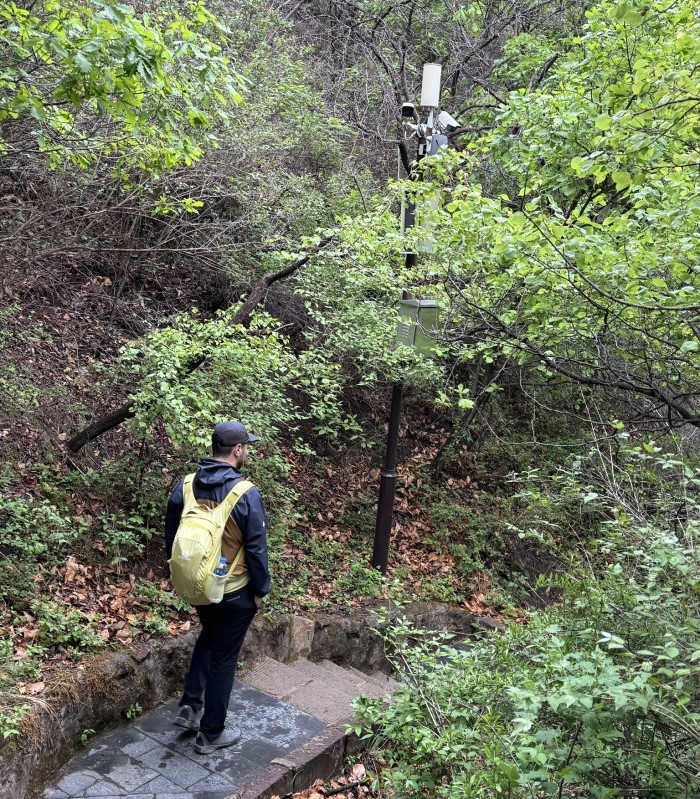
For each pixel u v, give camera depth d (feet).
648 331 17.80
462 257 20.99
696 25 18.58
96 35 12.82
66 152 17.71
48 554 17.33
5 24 15.05
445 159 23.11
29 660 13.67
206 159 26.76
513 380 33.50
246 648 18.20
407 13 44.47
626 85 21.03
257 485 21.75
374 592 24.61
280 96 32.45
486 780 8.88
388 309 25.16
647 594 9.70
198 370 20.07
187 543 12.73
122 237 26.35
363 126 37.81
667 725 9.14
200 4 16.21
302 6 45.03
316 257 23.93
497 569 30.76
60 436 21.89
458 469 35.35
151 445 21.04
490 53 42.29
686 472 11.12
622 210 27.58
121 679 14.55
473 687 11.74
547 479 16.15
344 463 32.94
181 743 14.15
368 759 15.57
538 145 24.16
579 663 8.39
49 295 27.91
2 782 11.34
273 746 14.43
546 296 18.90
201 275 32.24
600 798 8.50
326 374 23.29
